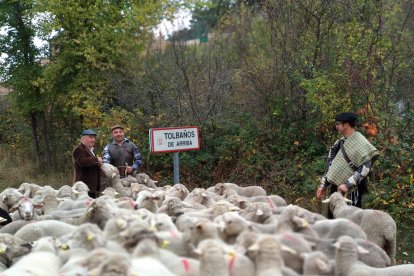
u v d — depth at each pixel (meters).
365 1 14.83
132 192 11.27
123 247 6.04
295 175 14.00
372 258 6.88
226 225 6.75
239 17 24.91
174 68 18.23
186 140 11.69
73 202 9.72
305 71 15.13
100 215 7.60
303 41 15.62
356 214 8.38
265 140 15.36
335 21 15.50
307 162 14.40
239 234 6.54
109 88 19.27
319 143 14.66
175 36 19.98
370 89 13.68
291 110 15.35
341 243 6.23
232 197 9.70
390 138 12.65
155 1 20.48
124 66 19.67
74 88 19.22
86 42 18.94
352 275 6.08
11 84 20.09
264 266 5.53
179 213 8.44
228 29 26.69
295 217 7.10
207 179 15.56
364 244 6.99
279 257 5.57
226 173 15.48
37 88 20.52
